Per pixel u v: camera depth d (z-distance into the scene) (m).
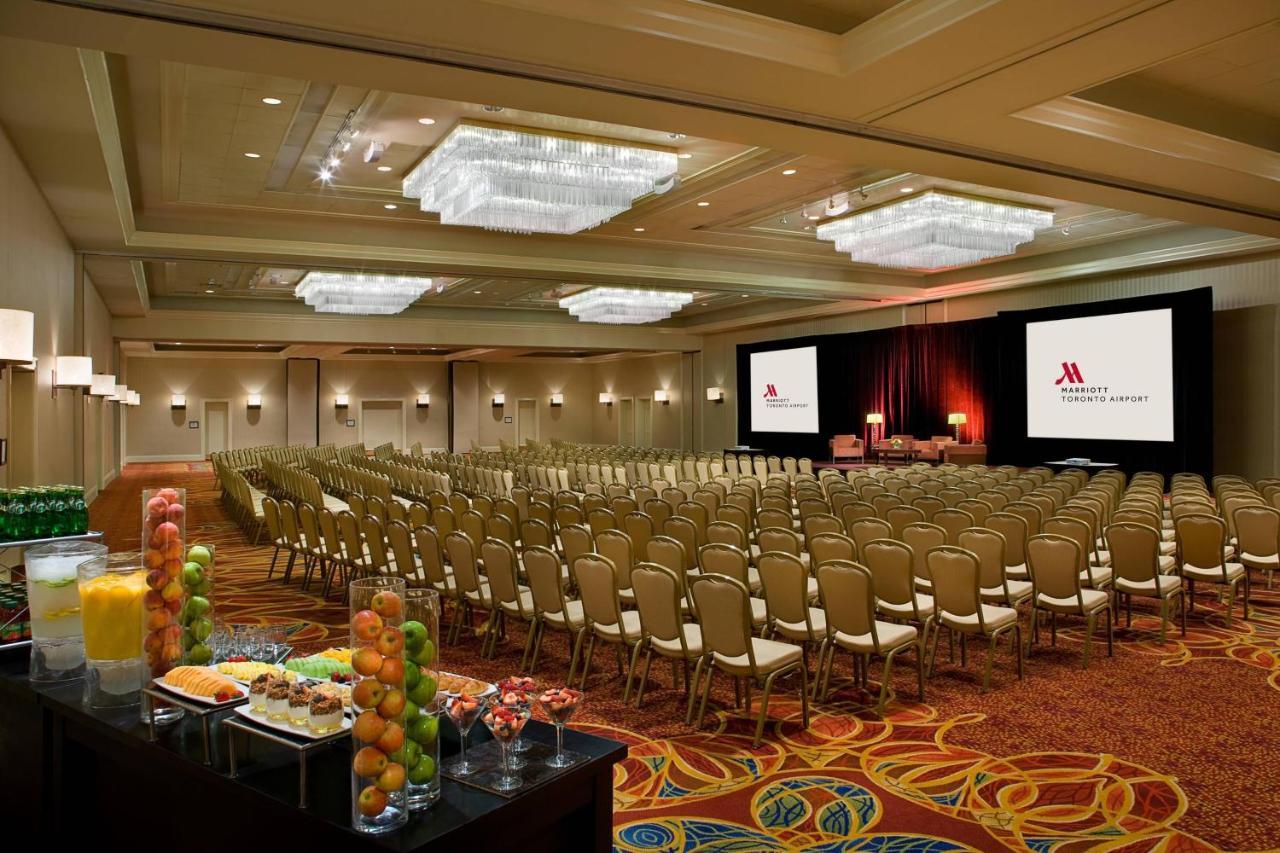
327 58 5.12
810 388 20.98
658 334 24.31
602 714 4.53
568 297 18.27
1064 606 5.36
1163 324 13.58
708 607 4.20
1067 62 5.38
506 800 2.02
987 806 3.42
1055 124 6.62
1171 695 4.72
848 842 3.15
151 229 10.98
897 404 18.86
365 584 1.99
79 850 2.79
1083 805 3.41
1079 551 5.24
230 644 2.97
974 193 10.85
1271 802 3.42
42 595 2.88
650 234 13.18
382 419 31.09
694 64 5.36
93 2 4.33
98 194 8.41
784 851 3.09
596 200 8.85
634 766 3.86
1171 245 13.37
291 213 11.16
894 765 3.83
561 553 7.36
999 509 7.72
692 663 5.41
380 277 14.40
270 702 2.21
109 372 17.86
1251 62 6.70
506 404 32.47
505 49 5.06
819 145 7.00
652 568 4.41
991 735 4.17
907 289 17.48
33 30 4.63
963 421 16.91
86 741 2.66
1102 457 14.62
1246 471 13.33
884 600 5.15
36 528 3.53
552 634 6.22
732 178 10.04
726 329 23.39
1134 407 14.03
